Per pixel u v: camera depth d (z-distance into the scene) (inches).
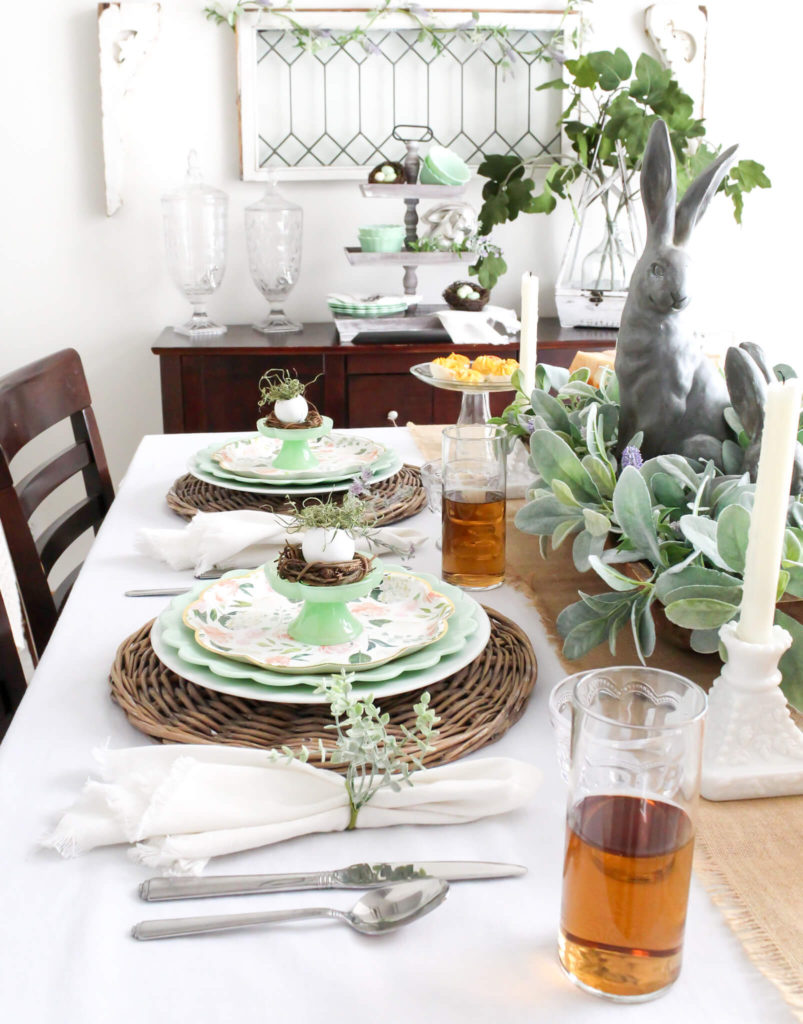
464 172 110.1
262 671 34.2
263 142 114.3
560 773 31.6
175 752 30.1
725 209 123.9
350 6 111.0
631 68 104.9
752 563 29.3
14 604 85.6
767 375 39.1
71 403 67.7
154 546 47.4
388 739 28.6
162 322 118.7
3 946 24.4
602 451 40.3
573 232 114.6
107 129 111.2
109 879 26.9
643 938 22.3
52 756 32.3
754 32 118.6
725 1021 22.4
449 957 24.3
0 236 114.8
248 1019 22.5
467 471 44.7
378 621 39.0
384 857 27.9
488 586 45.9
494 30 113.2
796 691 31.2
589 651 37.6
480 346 104.7
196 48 111.6
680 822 21.8
